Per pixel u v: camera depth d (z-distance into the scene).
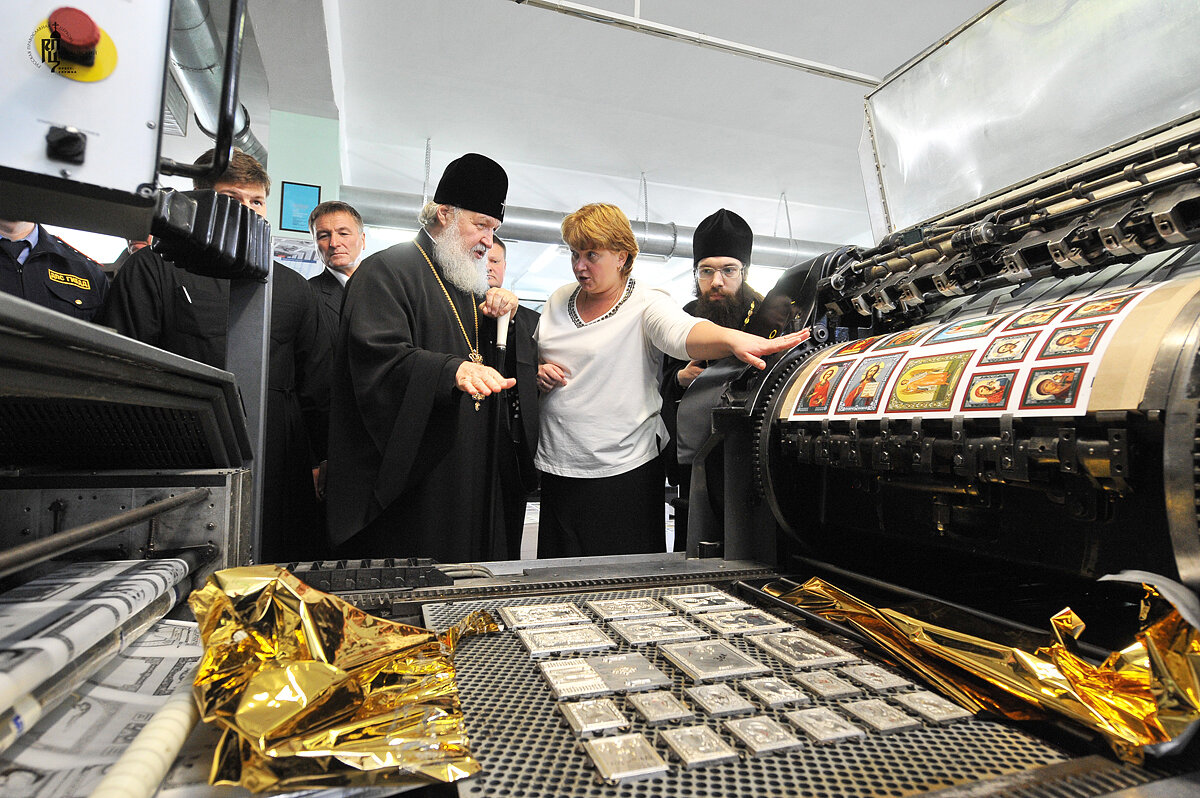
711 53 4.54
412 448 1.61
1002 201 1.04
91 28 0.57
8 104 0.55
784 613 0.95
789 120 5.55
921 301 1.15
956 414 0.78
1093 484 0.67
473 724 0.58
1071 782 0.49
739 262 2.64
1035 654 0.66
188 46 3.02
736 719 0.59
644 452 1.95
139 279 2.01
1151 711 0.54
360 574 1.03
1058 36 1.10
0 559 0.43
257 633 0.64
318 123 4.70
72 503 0.93
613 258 1.81
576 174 6.80
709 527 1.33
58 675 0.58
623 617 0.88
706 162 6.45
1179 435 0.56
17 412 0.93
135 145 0.60
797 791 0.48
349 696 0.58
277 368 2.22
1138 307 0.69
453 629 0.81
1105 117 1.04
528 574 1.13
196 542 0.98
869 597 0.96
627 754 0.52
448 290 1.96
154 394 0.80
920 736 0.57
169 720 0.55
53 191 0.57
